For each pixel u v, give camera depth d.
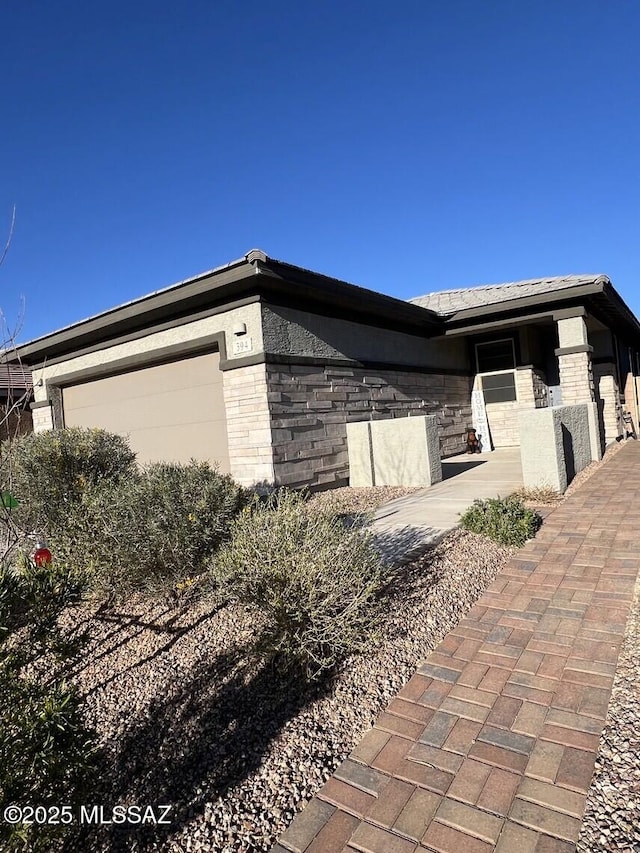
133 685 3.41
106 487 5.32
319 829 2.12
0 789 1.67
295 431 8.33
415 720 2.76
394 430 8.84
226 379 8.36
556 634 3.53
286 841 2.07
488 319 11.77
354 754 2.54
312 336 8.90
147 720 3.03
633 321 13.34
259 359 7.85
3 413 5.07
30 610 2.16
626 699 2.76
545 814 2.08
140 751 2.77
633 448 11.91
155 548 4.38
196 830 2.19
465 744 2.54
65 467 5.87
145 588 4.48
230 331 8.29
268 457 7.87
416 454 8.63
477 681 3.07
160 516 4.39
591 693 2.85
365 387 10.12
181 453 9.37
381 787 2.31
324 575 3.35
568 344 10.67
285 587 3.35
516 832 2.01
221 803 2.32
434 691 3.01
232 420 8.31
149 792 2.45
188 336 8.95
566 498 7.25
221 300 8.37
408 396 11.54
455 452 13.34
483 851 1.94
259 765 2.54
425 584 4.42
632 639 3.36
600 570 4.55
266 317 7.97
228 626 3.99
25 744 1.77
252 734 2.78
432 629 3.72
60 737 1.88
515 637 3.54
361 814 2.17
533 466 7.55
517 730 2.61
